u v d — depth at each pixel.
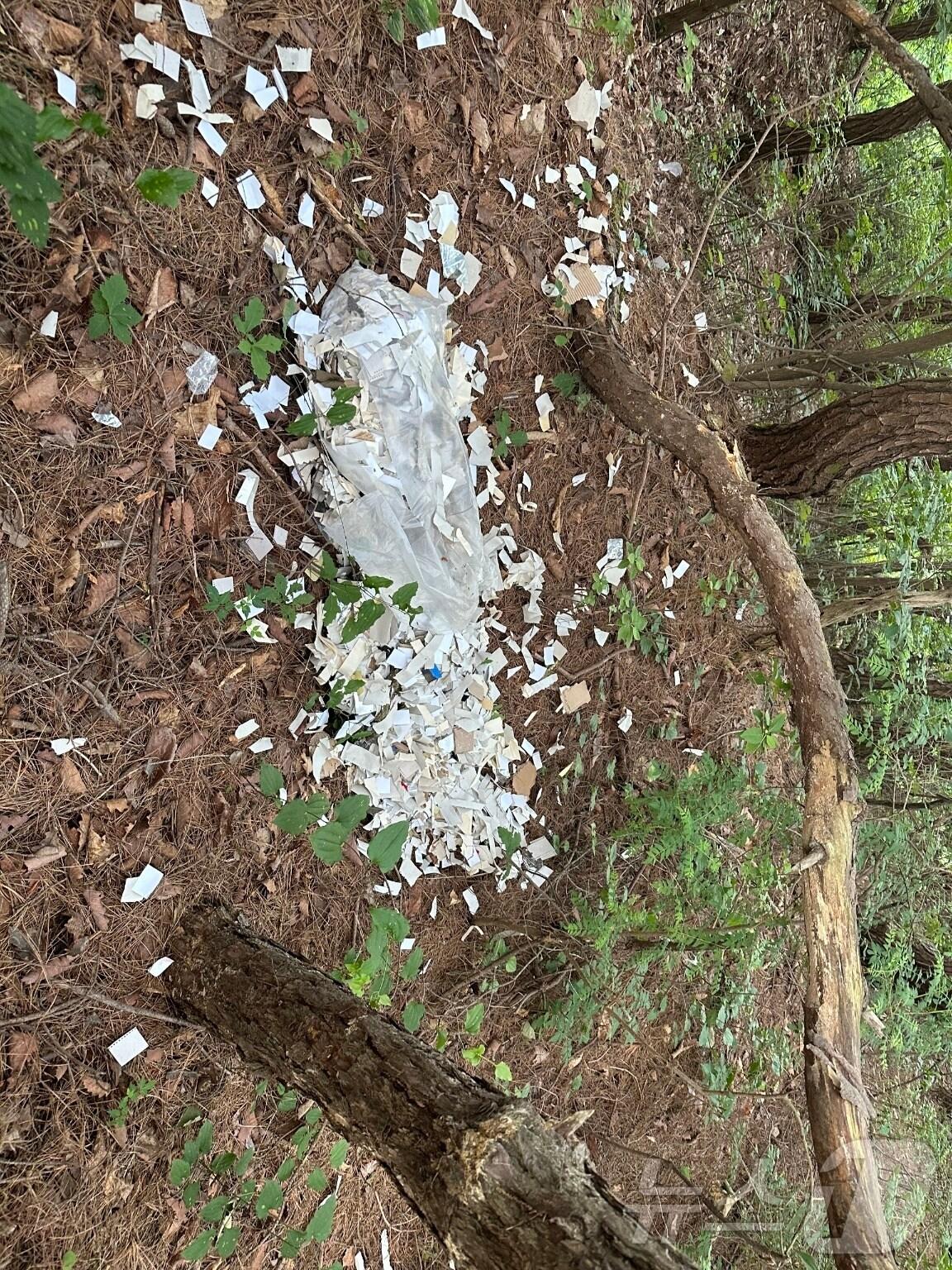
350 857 2.31
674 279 3.32
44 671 1.72
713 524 3.50
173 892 1.93
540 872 2.84
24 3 1.57
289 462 2.08
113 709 1.82
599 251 2.94
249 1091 2.07
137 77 1.75
